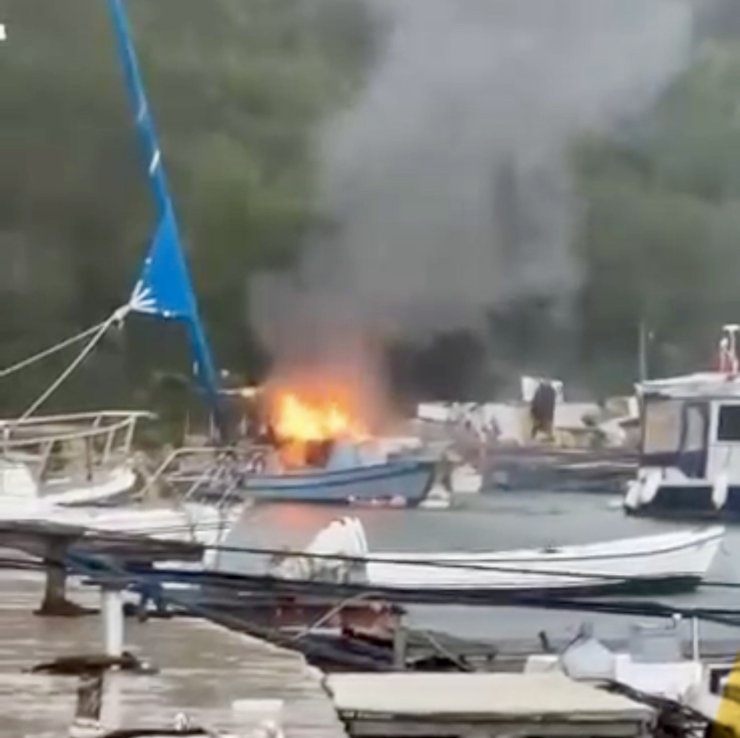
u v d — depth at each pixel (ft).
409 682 64.18
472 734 56.54
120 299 300.20
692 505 305.12
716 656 147.02
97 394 284.41
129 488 212.84
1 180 300.81
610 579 179.32
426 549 288.10
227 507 223.10
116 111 305.32
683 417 309.42
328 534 202.80
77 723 64.39
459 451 319.06
